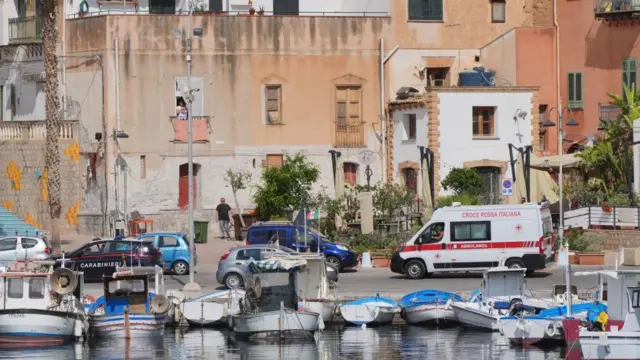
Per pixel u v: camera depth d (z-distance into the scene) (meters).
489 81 113.56
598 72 114.62
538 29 115.06
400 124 113.56
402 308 77.50
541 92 114.94
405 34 115.94
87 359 67.62
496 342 71.38
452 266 88.19
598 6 114.06
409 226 102.38
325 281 78.56
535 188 104.50
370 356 67.81
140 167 111.62
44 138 110.56
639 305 64.56
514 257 87.62
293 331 72.56
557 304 73.50
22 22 116.25
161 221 111.75
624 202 99.56
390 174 114.25
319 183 114.38
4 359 67.75
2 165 112.06
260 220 106.62
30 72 116.06
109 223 109.94
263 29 113.88
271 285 74.75
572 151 115.38
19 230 109.06
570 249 96.12
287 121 114.25
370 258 95.38
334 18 114.62
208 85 113.06
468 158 110.06
